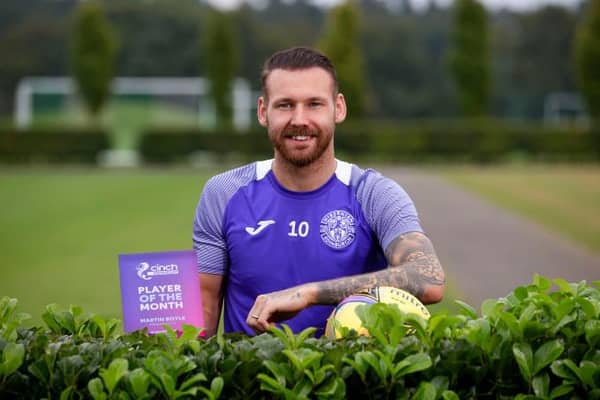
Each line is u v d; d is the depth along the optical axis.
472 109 34.78
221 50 36.59
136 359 2.58
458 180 22.83
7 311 2.97
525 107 61.56
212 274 3.47
